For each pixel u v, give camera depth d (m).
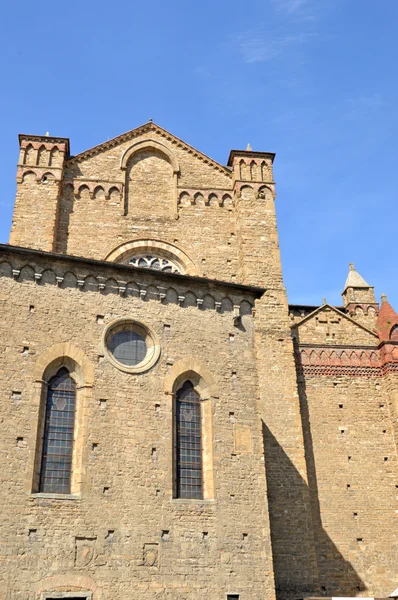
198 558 22.02
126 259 39.09
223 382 25.50
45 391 23.02
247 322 27.22
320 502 34.47
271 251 39.66
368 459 36.06
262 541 23.09
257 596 22.14
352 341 39.84
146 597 20.86
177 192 41.50
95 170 40.91
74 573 20.38
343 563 33.09
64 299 24.45
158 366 24.72
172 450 23.52
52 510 20.94
